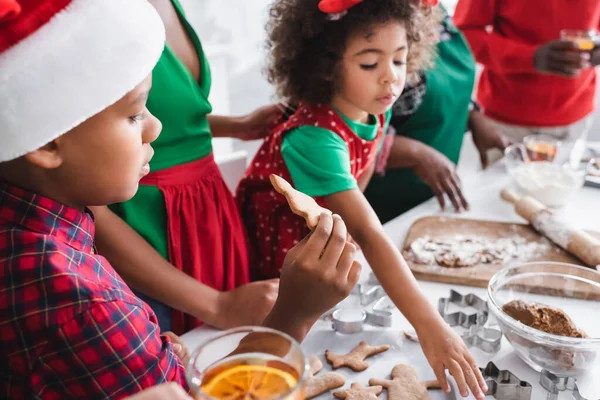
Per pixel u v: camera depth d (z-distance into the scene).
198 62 1.07
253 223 1.19
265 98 2.64
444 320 0.83
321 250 0.65
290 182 1.07
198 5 2.65
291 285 0.66
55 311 0.52
